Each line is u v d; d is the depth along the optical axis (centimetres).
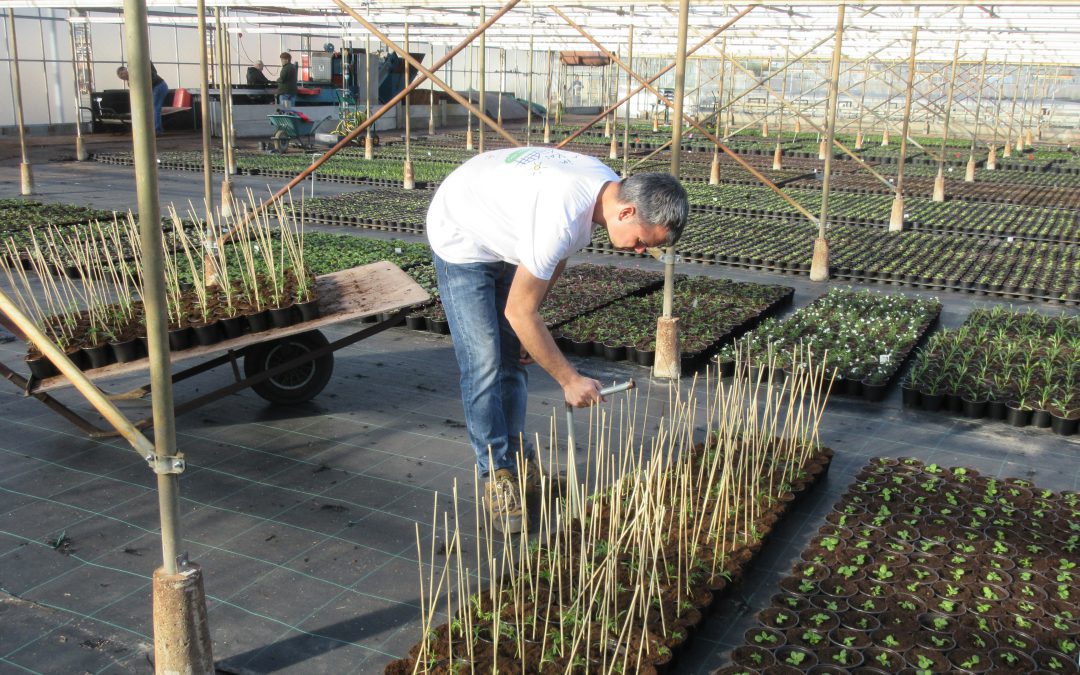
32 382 561
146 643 382
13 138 2561
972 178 2234
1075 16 1196
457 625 389
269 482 537
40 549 455
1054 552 466
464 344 461
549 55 2820
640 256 1287
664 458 575
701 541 461
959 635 391
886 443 629
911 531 484
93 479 534
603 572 424
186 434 605
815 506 525
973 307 1036
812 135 3512
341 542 469
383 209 1546
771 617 404
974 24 1298
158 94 2777
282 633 390
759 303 986
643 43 2123
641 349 795
